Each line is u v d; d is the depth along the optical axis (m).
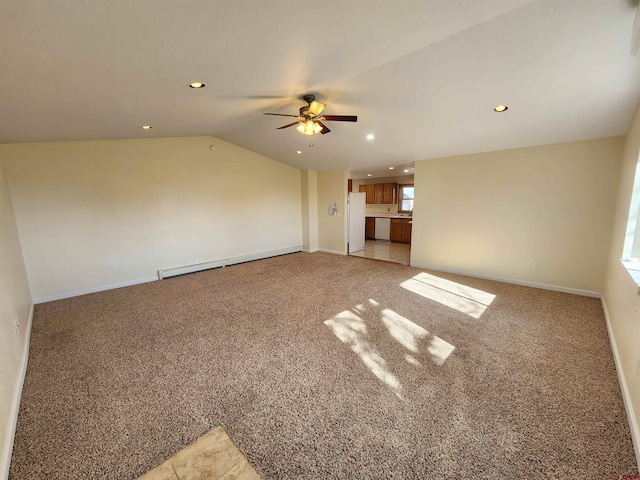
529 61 2.15
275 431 1.68
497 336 2.76
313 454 1.53
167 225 5.01
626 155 3.07
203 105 2.96
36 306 3.72
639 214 2.58
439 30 1.72
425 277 4.83
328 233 7.22
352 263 6.01
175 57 1.75
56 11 1.13
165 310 3.54
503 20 1.76
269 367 2.32
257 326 3.07
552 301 3.63
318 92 2.88
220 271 5.41
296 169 7.09
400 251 7.33
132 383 2.14
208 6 1.25
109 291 4.32
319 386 2.08
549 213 3.96
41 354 2.56
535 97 2.68
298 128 3.14
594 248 3.68
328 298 3.89
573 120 3.08
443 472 1.41
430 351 2.52
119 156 4.41
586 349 2.50
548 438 1.59
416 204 5.36
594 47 1.92
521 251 4.26
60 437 1.66
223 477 1.14
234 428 1.71
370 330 2.94
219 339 2.79
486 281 4.54
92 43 1.44
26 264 3.75
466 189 4.69
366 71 2.46
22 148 3.66
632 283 1.99
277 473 1.42
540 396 1.93
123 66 1.77
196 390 2.06
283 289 4.30
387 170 7.42
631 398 1.72
